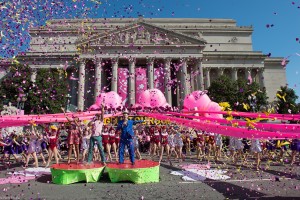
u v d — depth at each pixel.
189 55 75.06
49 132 19.44
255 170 17.41
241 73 88.81
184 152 33.75
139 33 75.62
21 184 12.80
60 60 72.19
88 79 75.81
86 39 68.50
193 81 74.81
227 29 94.12
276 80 89.75
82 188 11.82
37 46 69.44
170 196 10.26
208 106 26.33
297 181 13.38
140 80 69.38
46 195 10.41
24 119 16.86
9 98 50.59
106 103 28.88
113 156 26.53
